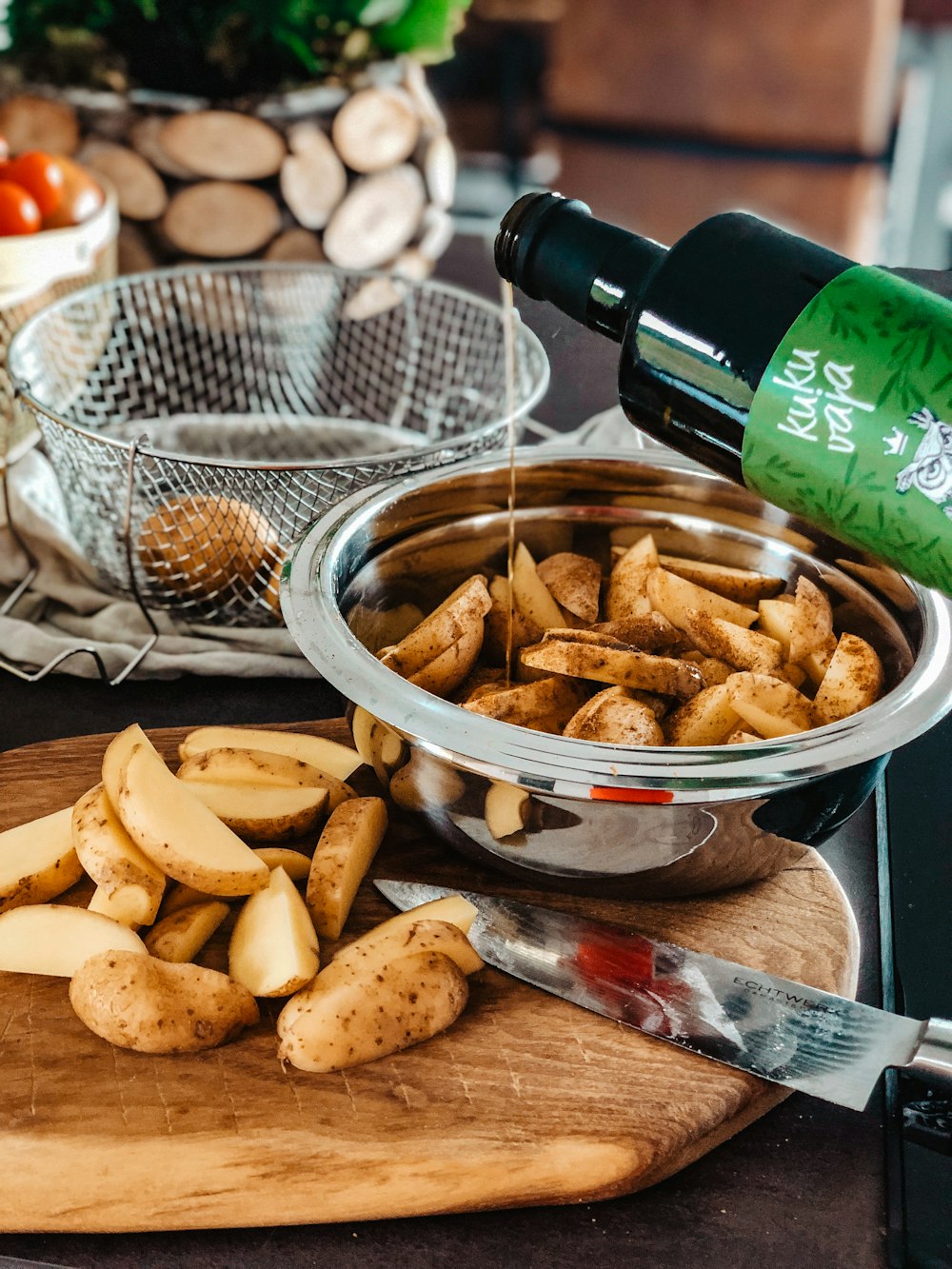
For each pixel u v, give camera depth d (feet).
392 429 4.52
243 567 3.34
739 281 1.91
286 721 3.21
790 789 2.04
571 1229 1.93
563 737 2.06
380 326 5.49
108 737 2.91
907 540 1.81
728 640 2.58
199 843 2.27
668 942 2.35
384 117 6.12
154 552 3.28
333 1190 1.90
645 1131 1.95
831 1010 2.13
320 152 6.06
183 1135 1.94
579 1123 1.97
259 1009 2.17
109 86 5.86
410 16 6.14
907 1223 1.92
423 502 2.77
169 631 3.53
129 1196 1.91
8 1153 1.91
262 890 2.30
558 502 2.96
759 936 2.37
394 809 2.66
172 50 5.77
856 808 2.27
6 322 4.11
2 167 4.81
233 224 6.17
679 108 10.18
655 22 9.97
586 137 10.61
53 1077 2.04
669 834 2.11
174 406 5.25
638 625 2.63
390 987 2.07
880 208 10.11
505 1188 1.92
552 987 2.21
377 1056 2.06
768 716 2.34
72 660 3.35
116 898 2.23
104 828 2.29
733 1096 2.01
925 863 2.57
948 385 1.72
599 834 2.12
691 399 1.98
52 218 4.71
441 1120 1.98
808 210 10.17
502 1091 2.02
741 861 2.26
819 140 9.91
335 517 2.63
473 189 11.03
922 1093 2.10
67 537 3.75
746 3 9.59
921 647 2.32
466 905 2.29
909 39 9.93
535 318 2.52
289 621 2.31
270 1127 1.96
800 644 2.62
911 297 1.78
